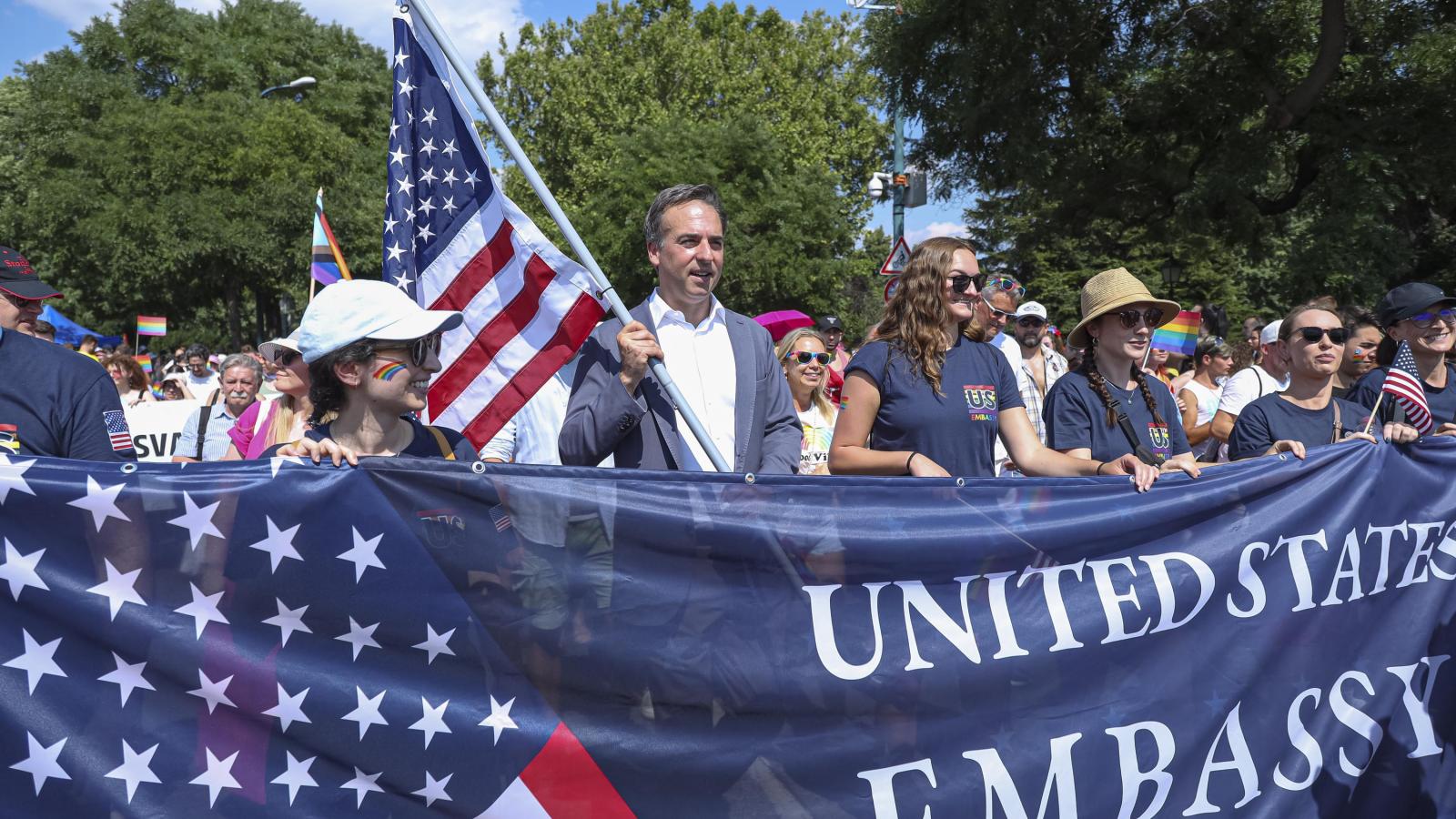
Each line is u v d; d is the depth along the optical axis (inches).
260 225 1443.2
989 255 1131.3
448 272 143.0
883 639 114.0
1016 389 148.9
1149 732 123.5
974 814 115.6
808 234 1219.2
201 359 514.0
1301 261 585.3
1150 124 658.8
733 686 109.2
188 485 97.0
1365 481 136.9
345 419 110.6
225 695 96.7
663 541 107.8
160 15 1674.5
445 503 102.2
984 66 633.6
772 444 139.4
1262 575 130.1
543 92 1699.1
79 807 93.7
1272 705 130.2
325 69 1696.6
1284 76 621.0
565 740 104.2
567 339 141.7
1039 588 120.8
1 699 92.7
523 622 103.6
